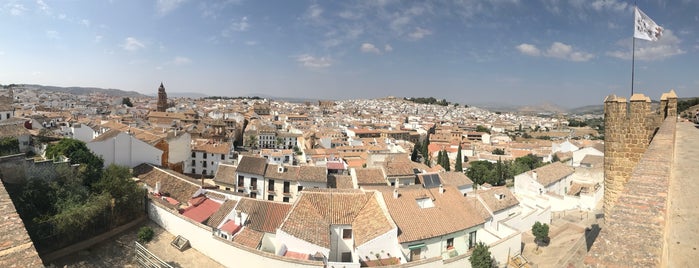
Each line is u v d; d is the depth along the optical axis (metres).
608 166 21.91
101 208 36.62
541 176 67.88
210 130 132.62
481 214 46.53
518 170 95.31
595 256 6.71
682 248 7.02
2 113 77.12
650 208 7.86
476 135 194.00
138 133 80.50
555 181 68.75
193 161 85.38
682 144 18.02
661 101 21.94
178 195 48.59
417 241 36.09
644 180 9.73
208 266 34.06
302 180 60.34
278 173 62.06
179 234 38.34
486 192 51.75
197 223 36.50
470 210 43.03
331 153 103.31
